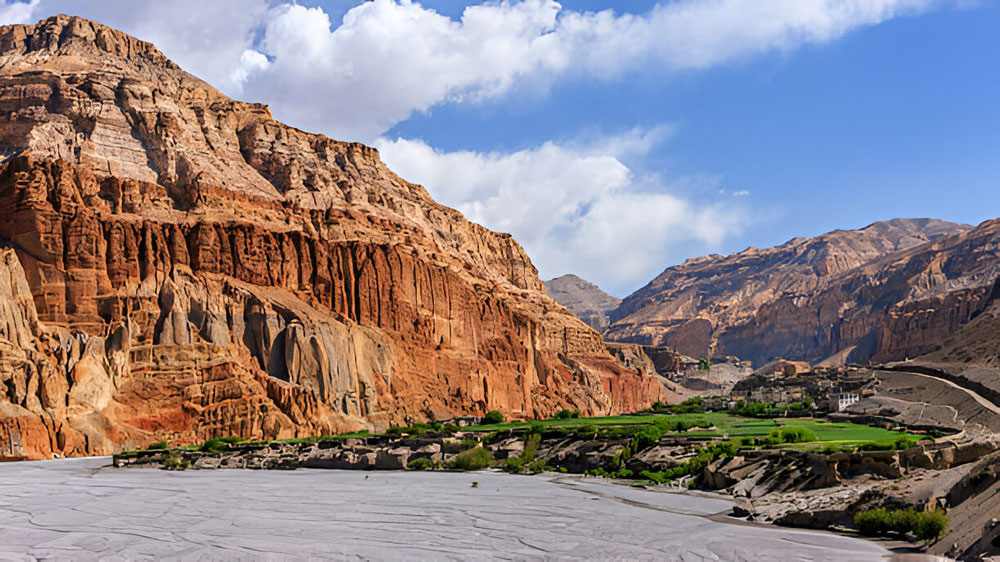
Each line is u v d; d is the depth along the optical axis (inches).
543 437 5319.9
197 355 6259.8
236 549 2679.6
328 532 2925.7
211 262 6845.5
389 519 3161.9
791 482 3218.5
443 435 5625.0
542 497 3673.7
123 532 2970.0
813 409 6599.4
